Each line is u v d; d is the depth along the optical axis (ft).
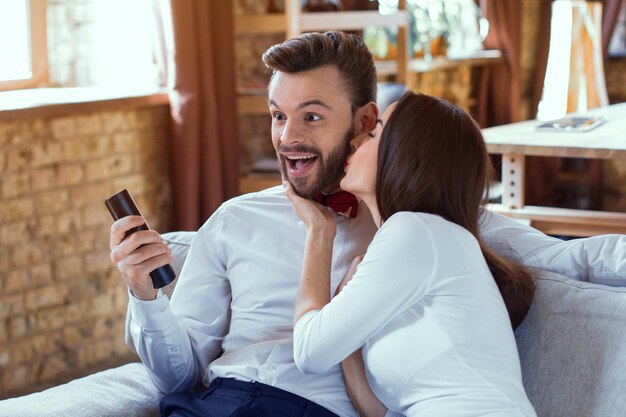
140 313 6.15
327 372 6.04
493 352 5.20
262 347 6.22
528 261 6.33
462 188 5.61
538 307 5.91
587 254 6.14
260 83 15.52
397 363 5.25
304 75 6.27
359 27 15.43
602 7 20.86
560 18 19.80
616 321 5.55
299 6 14.30
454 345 5.14
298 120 6.30
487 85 21.12
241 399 5.98
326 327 5.34
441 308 5.24
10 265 11.66
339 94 6.31
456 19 20.83
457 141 5.59
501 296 5.63
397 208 5.63
